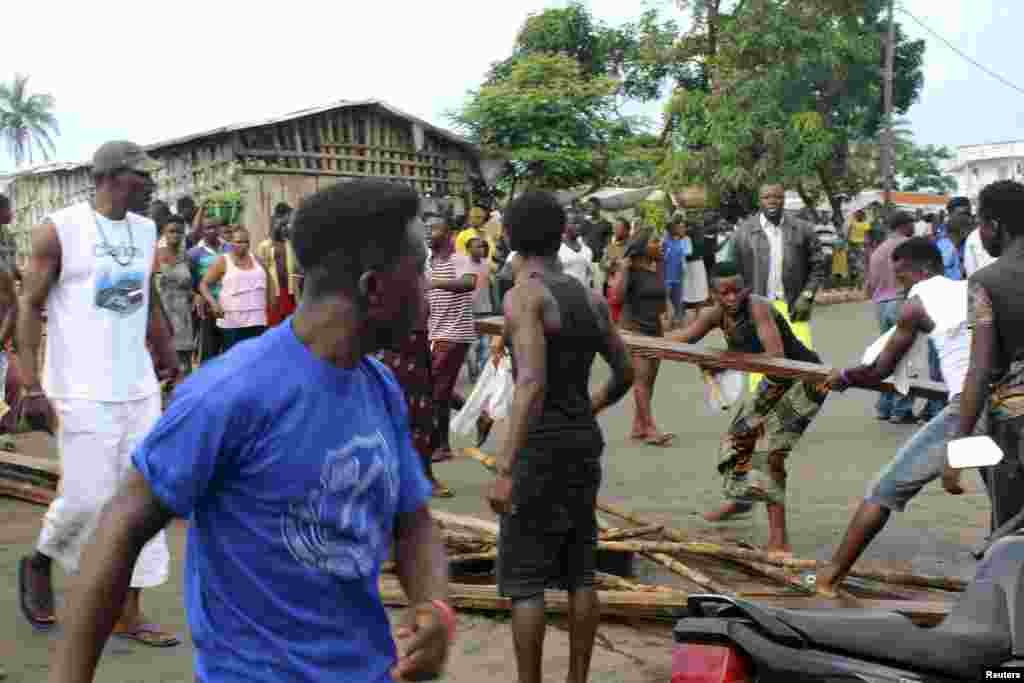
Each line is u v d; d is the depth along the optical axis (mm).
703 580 5320
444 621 2281
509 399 6570
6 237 10797
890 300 10969
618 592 5137
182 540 6609
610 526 6266
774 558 5441
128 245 4711
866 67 28328
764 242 9055
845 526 6965
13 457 8031
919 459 5039
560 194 25438
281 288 11742
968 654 2635
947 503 7461
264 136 20250
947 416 5027
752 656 2572
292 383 2035
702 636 2621
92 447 4602
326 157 21234
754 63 27766
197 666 2100
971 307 4371
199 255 12406
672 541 6148
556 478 4004
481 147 24344
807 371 5676
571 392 4078
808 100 27859
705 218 23344
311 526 2057
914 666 2598
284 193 20516
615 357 4277
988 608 2770
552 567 4070
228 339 11422
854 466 8703
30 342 4668
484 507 7484
